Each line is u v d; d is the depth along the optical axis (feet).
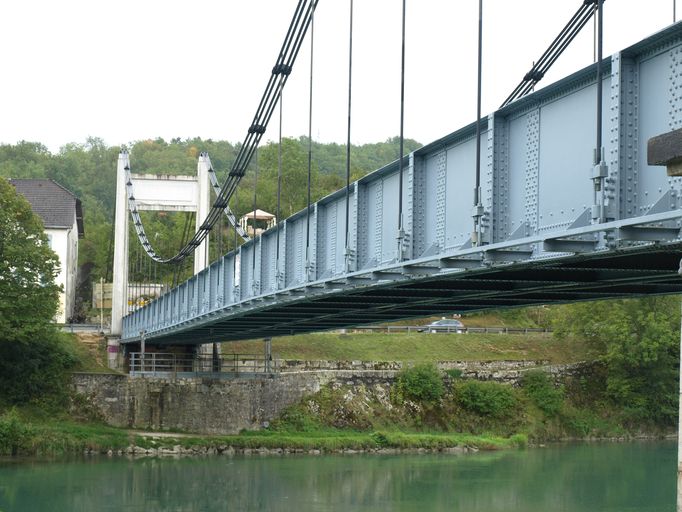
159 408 204.33
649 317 245.45
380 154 592.19
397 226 81.10
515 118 62.64
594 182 50.60
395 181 82.12
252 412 211.61
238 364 230.89
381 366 238.68
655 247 49.73
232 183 150.82
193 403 206.59
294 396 217.36
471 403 232.53
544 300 87.81
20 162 580.30
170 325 171.83
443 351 257.75
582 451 212.02
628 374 251.80
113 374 203.62
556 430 237.66
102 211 544.62
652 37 48.16
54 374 200.13
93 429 189.26
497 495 148.36
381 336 262.67
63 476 154.10
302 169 408.67
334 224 96.02
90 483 148.46
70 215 294.25
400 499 142.72
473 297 87.30
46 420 193.57
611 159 51.11
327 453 196.13
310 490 148.15
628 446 224.53
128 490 143.54
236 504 135.23
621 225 47.26
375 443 203.10
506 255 61.31
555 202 57.62
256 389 212.84
